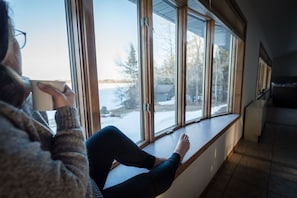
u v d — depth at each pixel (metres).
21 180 0.27
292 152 2.18
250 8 2.46
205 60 1.91
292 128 3.20
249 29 2.58
